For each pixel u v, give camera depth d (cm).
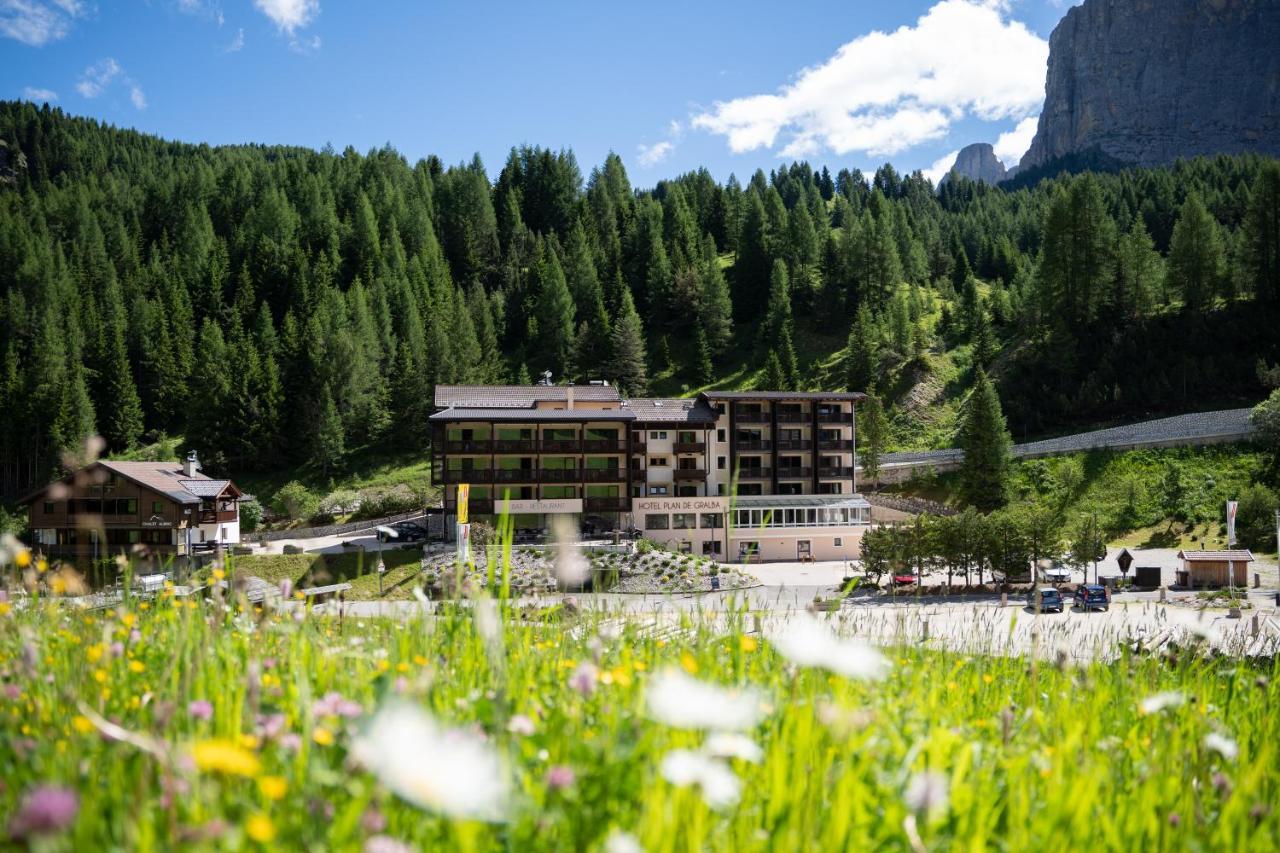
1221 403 8169
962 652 600
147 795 200
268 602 466
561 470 5778
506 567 420
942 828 243
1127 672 530
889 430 9150
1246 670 532
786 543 5800
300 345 9925
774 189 16512
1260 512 5575
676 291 12888
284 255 12725
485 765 151
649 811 198
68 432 8219
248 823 175
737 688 352
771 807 223
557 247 14825
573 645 473
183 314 11106
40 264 11762
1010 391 9294
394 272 12925
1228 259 10394
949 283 13075
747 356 11925
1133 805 269
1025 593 4000
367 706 293
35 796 125
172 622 438
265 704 299
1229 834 244
